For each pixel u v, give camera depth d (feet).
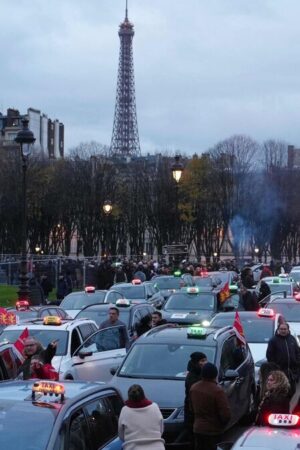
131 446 37.17
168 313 104.32
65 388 35.04
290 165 419.33
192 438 50.47
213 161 388.57
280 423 32.22
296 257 404.77
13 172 361.51
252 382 62.75
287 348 63.62
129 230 384.68
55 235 372.17
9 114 602.03
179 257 259.60
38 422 31.45
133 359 58.03
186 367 56.34
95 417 34.53
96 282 178.60
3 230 360.28
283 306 96.73
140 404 37.93
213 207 382.63
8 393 34.04
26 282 117.08
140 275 180.14
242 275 135.95
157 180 386.11
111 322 75.25
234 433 58.49
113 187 376.48
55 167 378.12
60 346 69.67
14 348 56.75
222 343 59.06
